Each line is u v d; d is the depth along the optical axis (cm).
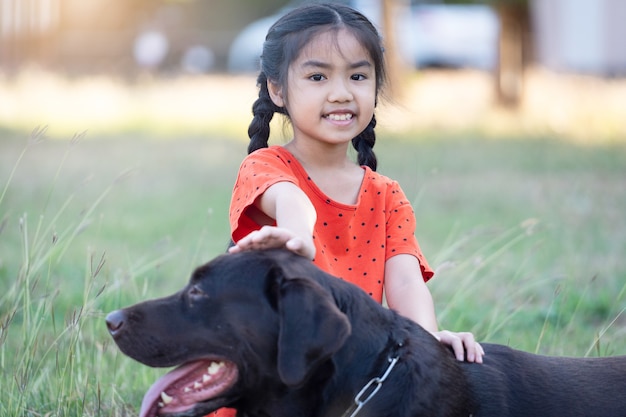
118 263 821
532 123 1895
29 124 1900
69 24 3741
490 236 923
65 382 512
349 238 441
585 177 1313
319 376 374
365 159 495
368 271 442
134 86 2562
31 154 1536
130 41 3412
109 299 620
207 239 928
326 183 444
